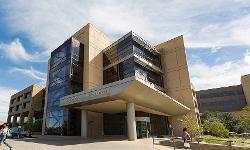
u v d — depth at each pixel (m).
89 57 28.72
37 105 50.53
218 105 64.00
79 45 29.41
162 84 32.44
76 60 27.97
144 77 28.44
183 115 29.33
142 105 20.66
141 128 22.30
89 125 24.34
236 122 34.62
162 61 34.28
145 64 29.19
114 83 16.86
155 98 20.20
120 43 29.75
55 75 29.30
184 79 30.88
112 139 18.80
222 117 37.22
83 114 22.11
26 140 18.70
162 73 33.03
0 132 11.29
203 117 40.31
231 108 61.72
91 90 18.48
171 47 34.03
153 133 25.86
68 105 20.61
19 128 25.62
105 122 26.59
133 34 28.59
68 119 23.80
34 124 36.19
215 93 65.81
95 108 22.19
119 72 28.36
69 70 26.55
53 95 28.17
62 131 24.05
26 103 52.59
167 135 27.14
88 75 27.55
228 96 63.41
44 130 27.69
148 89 17.88
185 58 31.72
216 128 23.39
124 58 28.16
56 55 30.62
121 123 24.83
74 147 12.80
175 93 31.23
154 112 26.08
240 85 62.78
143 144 15.11
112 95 16.61
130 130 17.83
